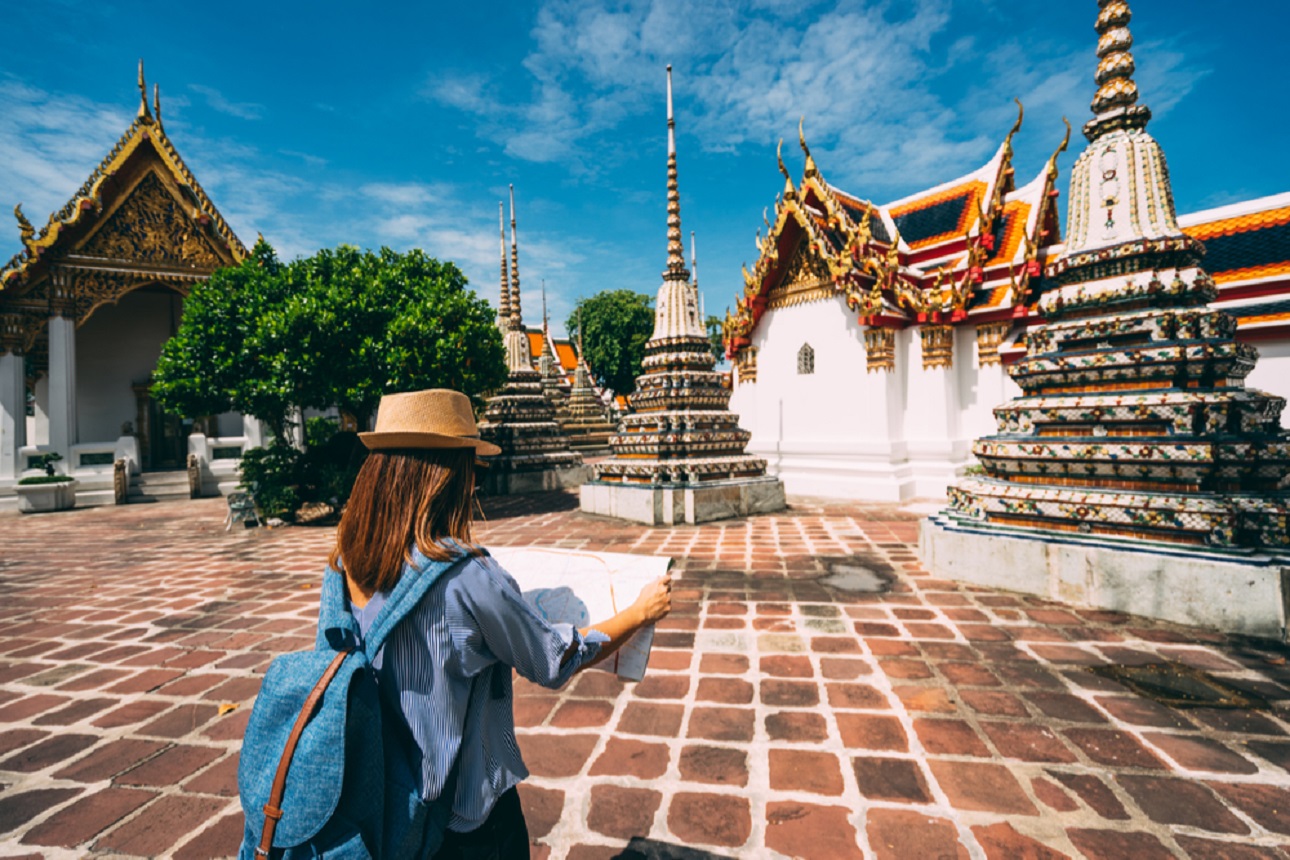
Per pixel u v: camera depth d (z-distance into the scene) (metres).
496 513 12.80
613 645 1.58
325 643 1.34
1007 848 2.41
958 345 13.54
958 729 3.32
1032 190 13.91
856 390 13.58
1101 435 5.57
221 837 2.67
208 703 4.03
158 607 6.37
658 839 2.53
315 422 21.34
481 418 18.25
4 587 7.55
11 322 18.22
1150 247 5.58
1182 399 5.12
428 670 1.31
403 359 11.59
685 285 11.69
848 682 3.94
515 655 1.37
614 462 11.40
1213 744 3.10
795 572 6.76
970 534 6.09
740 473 11.15
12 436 18.06
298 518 12.35
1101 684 3.79
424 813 1.27
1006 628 4.80
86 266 18.75
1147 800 2.68
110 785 3.09
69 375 18.59
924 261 15.03
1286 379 11.14
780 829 2.57
